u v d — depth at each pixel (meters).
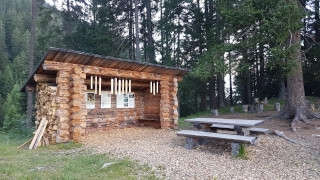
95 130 10.41
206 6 21.81
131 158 5.85
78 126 7.79
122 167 5.12
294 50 9.90
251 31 11.80
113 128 11.14
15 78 37.62
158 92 11.86
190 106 29.64
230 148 6.98
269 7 10.21
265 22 9.77
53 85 8.46
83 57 7.74
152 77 10.58
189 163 5.46
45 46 20.30
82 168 5.00
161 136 9.14
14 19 53.09
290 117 12.24
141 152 6.45
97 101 10.59
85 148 7.03
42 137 7.87
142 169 5.03
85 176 4.47
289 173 4.81
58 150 6.82
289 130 10.07
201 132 7.20
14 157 5.93
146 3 22.17
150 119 11.76
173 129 11.12
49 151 6.68
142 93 12.59
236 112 18.59
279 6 9.78
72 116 7.79
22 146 7.45
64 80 7.79
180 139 8.48
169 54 20.88
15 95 28.27
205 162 5.55
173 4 21.33
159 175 4.68
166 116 11.29
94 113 10.45
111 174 4.64
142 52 26.06
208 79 22.19
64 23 24.02
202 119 8.04
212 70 11.47
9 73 36.34
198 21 21.22
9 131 11.23
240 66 12.15
